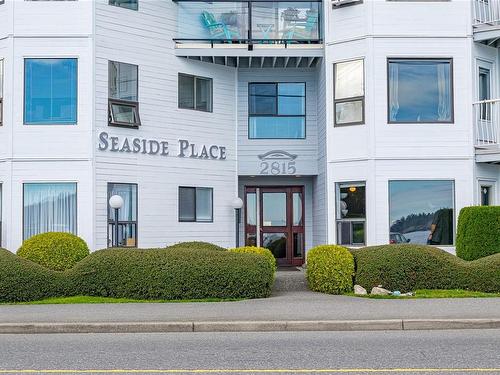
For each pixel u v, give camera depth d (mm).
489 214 17531
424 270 16250
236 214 21672
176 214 20422
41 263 16828
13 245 18797
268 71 22438
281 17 21016
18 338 11688
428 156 19328
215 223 21297
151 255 15805
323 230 20812
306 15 21062
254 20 21000
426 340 11133
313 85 22531
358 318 12680
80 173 18875
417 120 19391
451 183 19359
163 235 20125
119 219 19359
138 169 19719
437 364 9172
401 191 19312
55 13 19031
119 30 19516
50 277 15617
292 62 21766
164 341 11258
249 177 22906
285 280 17641
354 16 19688
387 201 19250
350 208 19703
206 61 21328
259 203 23141
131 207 19594
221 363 9352
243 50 20828
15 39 19016
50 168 18906
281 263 23047
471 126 19391
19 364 9375
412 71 19469
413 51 19406
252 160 22297
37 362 9508
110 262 15734
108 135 19156
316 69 22250
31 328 12297
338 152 19859
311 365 9164
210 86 21469
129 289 15531
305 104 22531
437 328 12367
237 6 21000
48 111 19000
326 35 20156
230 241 21562
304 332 12172
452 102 19422
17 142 18953
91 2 19000
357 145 19531
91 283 15695
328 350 10273
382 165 19281
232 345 10805
